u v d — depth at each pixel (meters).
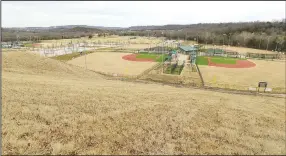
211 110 18.53
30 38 182.62
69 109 14.47
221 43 157.00
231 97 29.31
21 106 14.11
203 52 105.50
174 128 12.70
